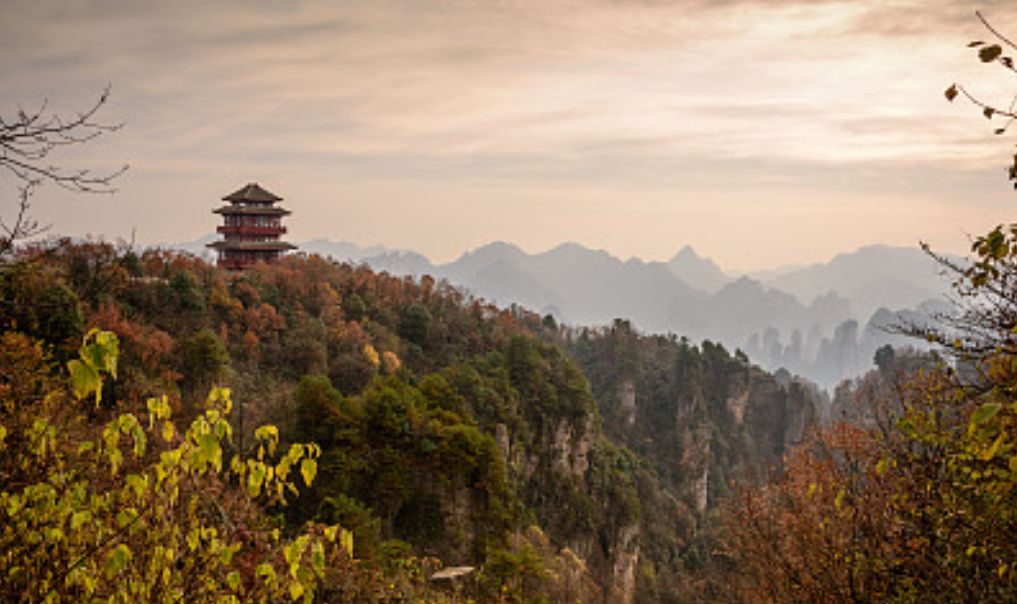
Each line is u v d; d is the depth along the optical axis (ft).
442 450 197.16
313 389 193.16
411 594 79.56
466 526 198.70
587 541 315.78
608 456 383.65
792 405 574.15
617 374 549.54
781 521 56.85
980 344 27.14
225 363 218.59
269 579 22.97
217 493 35.24
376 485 183.83
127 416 20.88
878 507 38.70
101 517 21.39
